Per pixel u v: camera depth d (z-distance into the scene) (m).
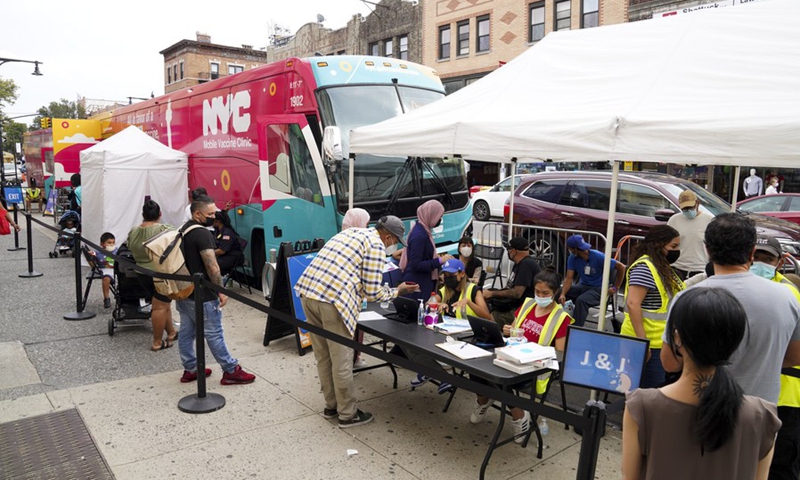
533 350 3.74
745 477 1.77
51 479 3.66
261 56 52.19
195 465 3.87
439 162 8.69
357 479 3.73
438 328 4.48
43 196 23.25
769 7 4.63
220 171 9.93
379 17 29.31
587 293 6.22
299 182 7.91
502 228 10.02
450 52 26.14
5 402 4.82
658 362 3.92
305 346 6.20
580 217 9.94
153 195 10.60
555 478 3.78
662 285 3.91
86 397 4.96
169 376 5.50
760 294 2.56
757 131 3.46
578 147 4.21
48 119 23.22
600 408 2.26
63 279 9.98
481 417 4.57
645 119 3.88
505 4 23.66
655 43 4.87
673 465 1.81
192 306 5.18
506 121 4.69
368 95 8.09
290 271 6.34
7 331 6.86
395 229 4.77
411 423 4.59
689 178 19.17
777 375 2.58
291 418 4.62
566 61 5.32
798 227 8.77
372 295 4.42
